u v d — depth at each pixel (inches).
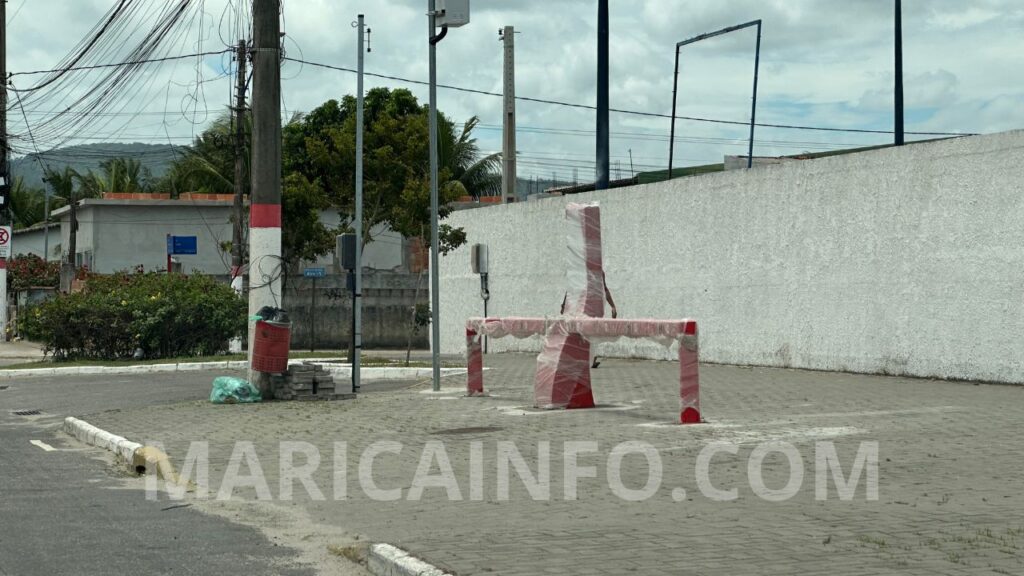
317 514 350.6
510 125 1455.5
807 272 803.4
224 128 2181.3
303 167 1681.8
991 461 388.2
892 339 726.5
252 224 703.7
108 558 292.5
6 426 641.6
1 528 333.7
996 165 648.4
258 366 694.5
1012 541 267.4
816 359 795.4
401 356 1294.3
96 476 445.4
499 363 1046.4
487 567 256.8
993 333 652.7
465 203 1881.2
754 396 627.5
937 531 281.1
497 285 1254.9
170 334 1164.5
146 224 1940.2
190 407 666.8
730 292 886.4
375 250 1969.7
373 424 560.4
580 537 291.7
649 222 984.9
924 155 699.4
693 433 479.5
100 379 954.7
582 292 602.5
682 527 300.8
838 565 248.8
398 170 1350.9
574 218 604.7
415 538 297.4
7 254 1612.9
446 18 717.9
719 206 896.9
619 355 1043.3
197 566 283.7
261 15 698.8
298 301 1641.2
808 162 801.6
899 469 378.0
